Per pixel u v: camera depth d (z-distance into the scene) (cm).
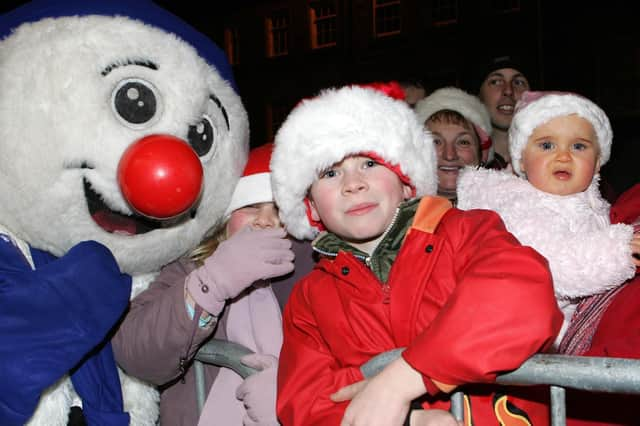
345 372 134
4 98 143
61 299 136
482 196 189
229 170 171
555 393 111
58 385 150
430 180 170
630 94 970
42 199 143
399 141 154
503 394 136
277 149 166
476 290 117
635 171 876
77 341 136
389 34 1429
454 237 142
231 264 150
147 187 134
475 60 1263
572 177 176
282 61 1595
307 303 154
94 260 141
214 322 152
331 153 151
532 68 1089
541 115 182
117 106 146
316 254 192
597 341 160
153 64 153
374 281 144
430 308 137
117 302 143
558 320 117
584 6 1005
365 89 163
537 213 172
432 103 285
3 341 130
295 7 1580
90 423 150
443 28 1332
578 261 158
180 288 151
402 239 148
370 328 141
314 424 130
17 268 141
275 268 153
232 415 161
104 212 149
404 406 117
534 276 118
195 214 165
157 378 157
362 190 149
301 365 141
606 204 190
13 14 158
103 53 147
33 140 141
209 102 164
